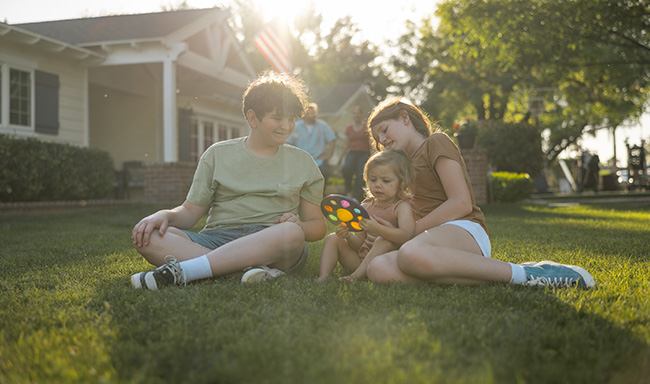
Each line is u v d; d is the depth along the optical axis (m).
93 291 2.32
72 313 1.91
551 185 35.69
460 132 12.49
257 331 1.60
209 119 16.73
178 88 14.82
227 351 1.43
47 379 1.31
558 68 14.67
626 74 15.04
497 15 13.63
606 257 3.27
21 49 10.34
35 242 4.39
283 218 2.62
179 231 2.57
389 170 2.55
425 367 1.31
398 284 2.27
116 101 13.98
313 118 8.36
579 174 21.25
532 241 4.18
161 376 1.32
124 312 1.90
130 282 2.51
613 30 13.34
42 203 8.52
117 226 6.04
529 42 13.50
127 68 13.73
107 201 9.82
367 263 2.52
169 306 1.94
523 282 2.32
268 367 1.31
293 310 1.87
